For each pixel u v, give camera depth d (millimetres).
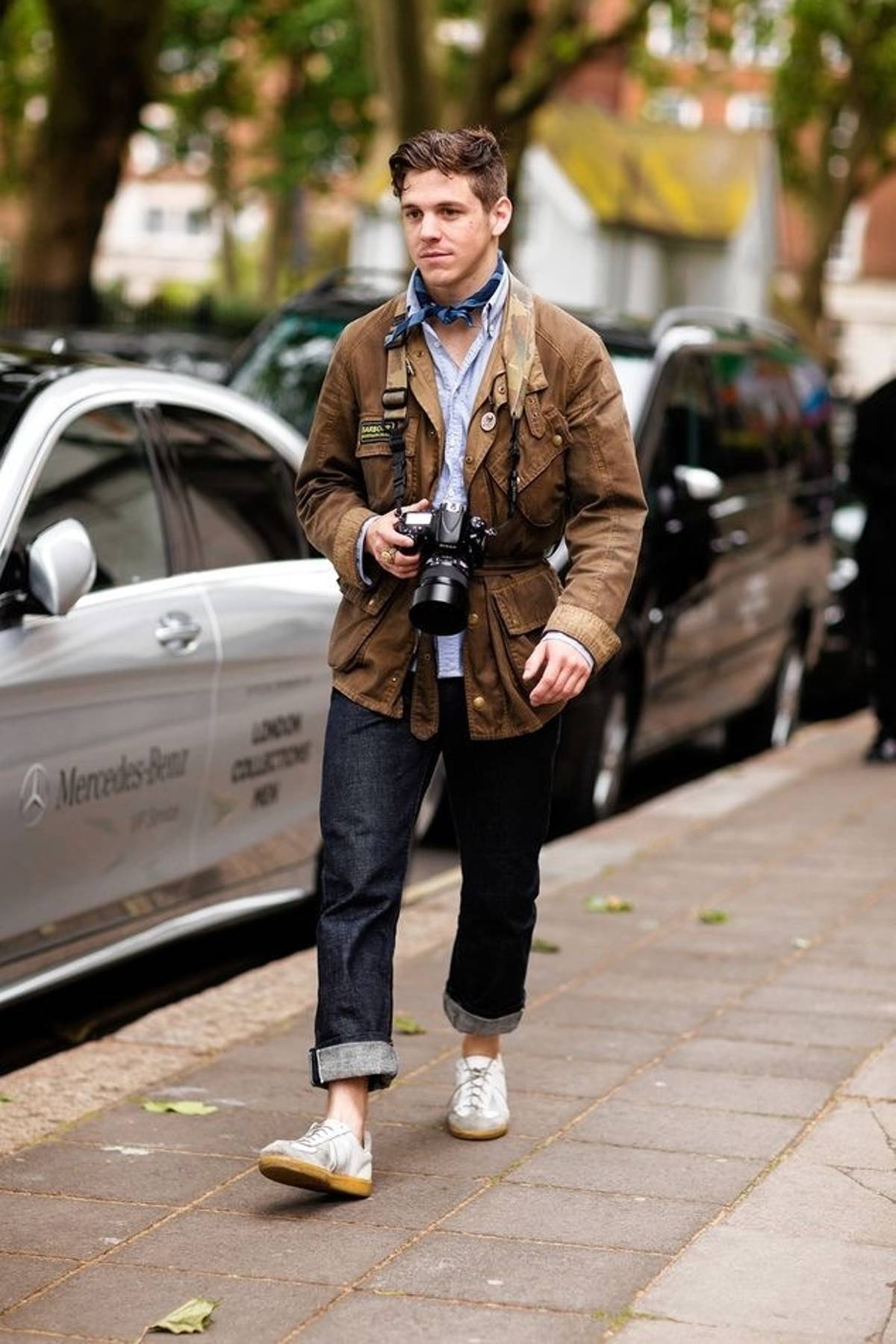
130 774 13398
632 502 10375
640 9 51125
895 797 22609
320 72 83875
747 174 109750
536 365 10172
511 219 10258
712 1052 12758
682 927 16234
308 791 15578
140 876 13672
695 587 22047
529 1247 9547
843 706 32688
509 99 49906
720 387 23500
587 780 20344
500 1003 11062
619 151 106875
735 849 19531
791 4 95688
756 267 114875
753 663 25000
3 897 12328
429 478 10195
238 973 15875
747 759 26781
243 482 15336
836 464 29828
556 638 10078
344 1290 9055
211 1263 9375
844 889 17812
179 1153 10906
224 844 14586
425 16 46594
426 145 9992
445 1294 9000
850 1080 12180
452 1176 10539
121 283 77188
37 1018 14648
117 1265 9344
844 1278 9164
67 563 12281
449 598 9859
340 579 10414
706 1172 10586
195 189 172875
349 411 10453
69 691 12719
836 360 117688
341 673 10453
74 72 52906
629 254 102438
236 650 14453
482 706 10336
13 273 55156
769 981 14547
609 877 18203
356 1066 10141
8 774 12227
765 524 24422
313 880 15844
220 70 82688
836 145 110875
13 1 41656
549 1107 11664
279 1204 10133
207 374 39219
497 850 10727
